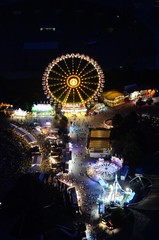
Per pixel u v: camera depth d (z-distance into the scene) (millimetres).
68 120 182125
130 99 194250
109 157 158500
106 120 181125
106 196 138750
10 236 123375
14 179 148375
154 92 195375
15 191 137375
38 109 186875
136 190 141375
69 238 120938
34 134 173750
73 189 142875
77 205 134750
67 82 184500
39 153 161375
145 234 124438
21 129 174875
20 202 134000
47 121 182750
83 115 185750
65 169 151875
